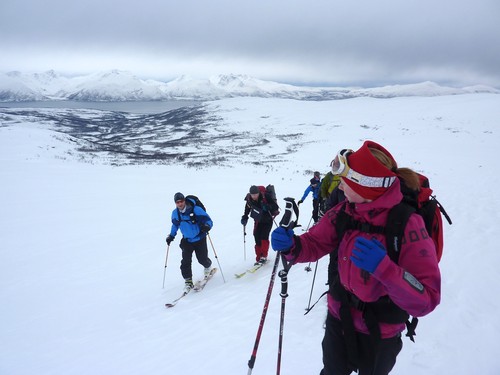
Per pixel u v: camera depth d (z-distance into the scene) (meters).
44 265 9.10
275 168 34.91
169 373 4.14
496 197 14.12
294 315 5.04
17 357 5.15
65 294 7.44
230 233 11.40
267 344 4.32
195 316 5.83
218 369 3.96
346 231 1.95
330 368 2.17
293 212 2.08
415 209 1.77
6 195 16.75
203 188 19.81
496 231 8.34
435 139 60.34
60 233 11.71
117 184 20.77
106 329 5.88
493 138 56.62
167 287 7.64
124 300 7.09
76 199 16.56
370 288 1.82
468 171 27.77
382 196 1.69
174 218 7.01
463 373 3.29
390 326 1.90
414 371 3.33
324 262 7.32
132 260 9.44
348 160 1.78
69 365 4.79
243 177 25.11
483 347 3.68
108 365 4.66
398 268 1.52
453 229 8.75
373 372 1.95
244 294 6.44
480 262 6.24
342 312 1.99
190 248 7.15
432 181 21.56
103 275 8.46
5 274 8.54
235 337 4.75
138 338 5.34
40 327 6.08
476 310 4.53
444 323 4.23
